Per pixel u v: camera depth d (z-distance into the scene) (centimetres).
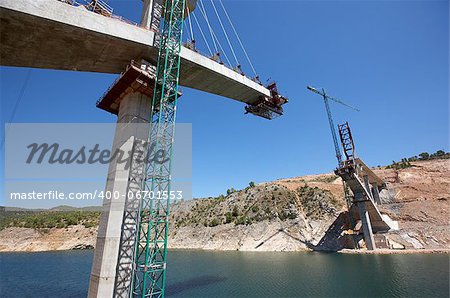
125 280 2859
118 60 3719
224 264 6159
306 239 8388
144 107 3550
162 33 3816
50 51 3312
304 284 4003
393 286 3588
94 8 3312
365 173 8181
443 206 7925
